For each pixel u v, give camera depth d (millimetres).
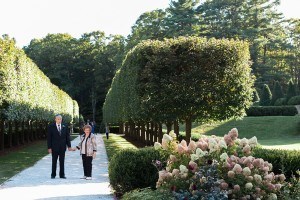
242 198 6684
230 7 70750
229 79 21609
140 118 25547
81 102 99625
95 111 98000
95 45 99000
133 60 26000
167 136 7844
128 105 29797
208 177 6688
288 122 45062
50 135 14141
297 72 84188
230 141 7516
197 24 67250
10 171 16078
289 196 7234
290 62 81438
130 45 75688
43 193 10961
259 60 75438
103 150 28156
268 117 47844
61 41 101375
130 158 10031
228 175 6793
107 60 95875
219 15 68875
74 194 10812
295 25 84188
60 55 96500
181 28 67125
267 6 71500
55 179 13844
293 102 56562
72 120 73312
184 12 66875
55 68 95375
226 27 66438
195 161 7191
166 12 76625
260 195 6828
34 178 14055
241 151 7512
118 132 73875
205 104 21719
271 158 9852
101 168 17266
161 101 21922
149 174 9969
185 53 21969
